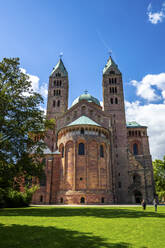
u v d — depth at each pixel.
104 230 16.34
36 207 41.88
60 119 75.75
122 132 77.38
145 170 68.94
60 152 62.62
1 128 29.41
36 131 34.38
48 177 59.53
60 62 95.25
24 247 11.71
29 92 35.16
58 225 18.55
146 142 90.62
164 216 26.03
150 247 11.59
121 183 70.25
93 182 54.19
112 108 81.69
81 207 41.03
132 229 16.75
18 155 30.25
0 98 29.27
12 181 32.19
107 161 59.25
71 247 11.69
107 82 86.81
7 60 33.69
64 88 87.62
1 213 29.41
